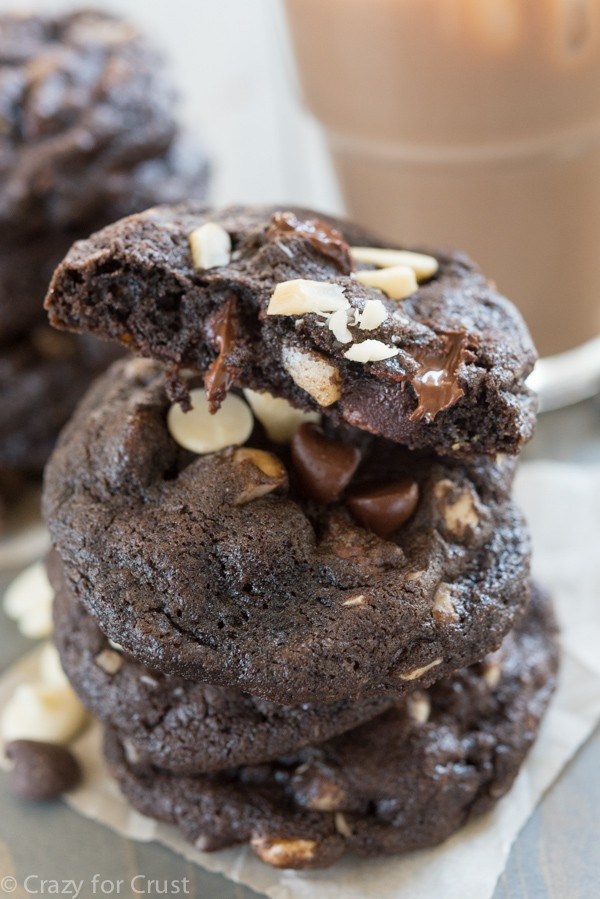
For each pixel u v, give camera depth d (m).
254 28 0.44
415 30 0.30
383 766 0.24
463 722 0.25
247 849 0.25
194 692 0.24
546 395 0.36
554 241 0.33
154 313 0.22
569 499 0.31
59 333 0.33
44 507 0.24
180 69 0.44
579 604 0.29
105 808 0.26
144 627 0.22
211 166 0.34
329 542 0.23
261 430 0.24
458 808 0.24
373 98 0.31
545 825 0.25
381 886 0.24
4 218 0.31
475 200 0.32
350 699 0.23
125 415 0.24
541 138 0.31
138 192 0.32
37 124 0.31
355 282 0.22
